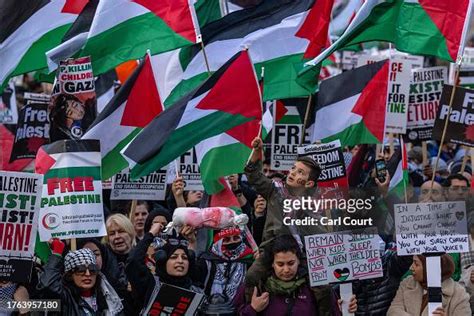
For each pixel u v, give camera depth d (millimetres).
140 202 13531
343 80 13602
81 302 10109
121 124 12094
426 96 14805
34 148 13734
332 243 10219
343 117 13578
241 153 11945
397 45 12445
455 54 12344
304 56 13094
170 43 12414
